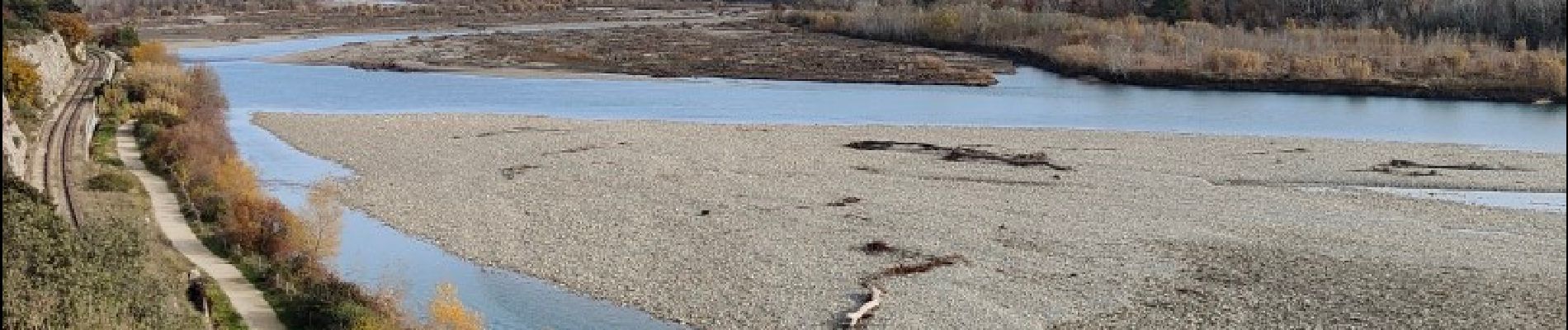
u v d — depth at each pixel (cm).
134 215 4709
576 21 17825
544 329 3822
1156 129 8394
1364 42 12356
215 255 4309
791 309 3978
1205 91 10725
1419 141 7869
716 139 7438
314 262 4228
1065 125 8581
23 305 2931
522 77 11138
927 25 14475
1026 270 4428
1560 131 8375
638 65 11938
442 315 3738
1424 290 4175
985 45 13738
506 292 4194
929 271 4397
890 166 6550
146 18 17300
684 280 4297
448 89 10219
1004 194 5791
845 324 3834
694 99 9781
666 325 3875
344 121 8000
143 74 8350
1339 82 10594
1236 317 3906
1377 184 6284
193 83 8619
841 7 18238
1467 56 11106
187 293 3678
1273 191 5969
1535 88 10144
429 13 18962
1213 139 7600
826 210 5391
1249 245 4788
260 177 6244
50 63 8175
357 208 5466
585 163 6469
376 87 10244
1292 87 10675
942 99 9981
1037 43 13400
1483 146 7506
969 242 4825
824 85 10900
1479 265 4503
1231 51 11338
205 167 5631
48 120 6581
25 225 3431
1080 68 11844
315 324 3575
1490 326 3812
